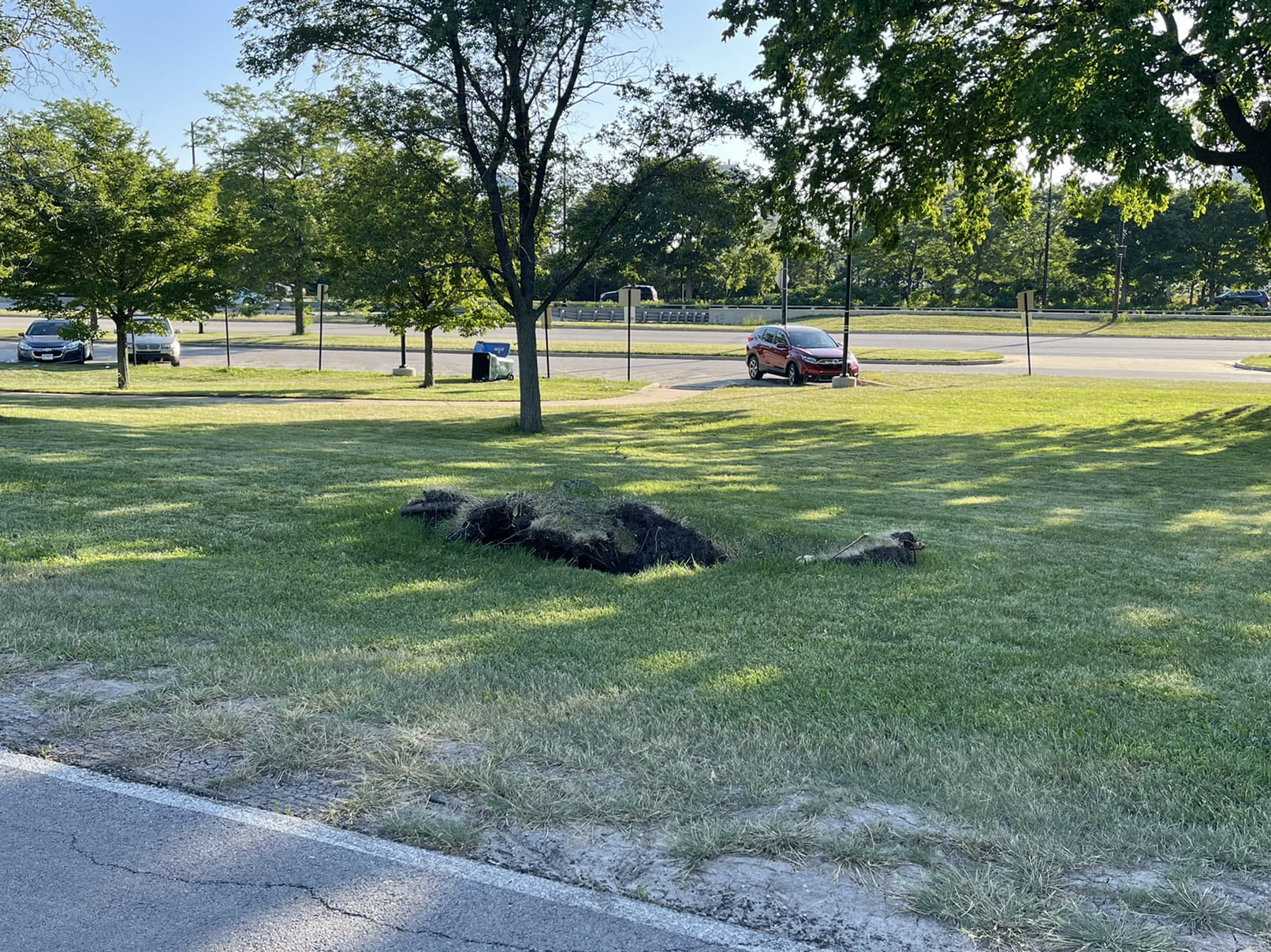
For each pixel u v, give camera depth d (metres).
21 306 26.58
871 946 2.65
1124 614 6.07
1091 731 4.05
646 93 17.73
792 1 19.42
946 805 3.39
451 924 2.74
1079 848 3.11
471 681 4.57
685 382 32.78
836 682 4.63
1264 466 14.84
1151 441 17.94
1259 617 6.05
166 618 5.50
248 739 3.89
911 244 74.00
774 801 3.43
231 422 19.03
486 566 7.01
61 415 18.22
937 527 9.24
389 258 18.78
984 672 4.84
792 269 85.06
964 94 19.70
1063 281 75.25
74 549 7.09
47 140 18.31
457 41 17.44
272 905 2.82
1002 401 24.81
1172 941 2.65
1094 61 15.78
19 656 4.80
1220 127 21.38
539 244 20.34
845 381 29.69
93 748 3.84
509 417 22.17
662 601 6.21
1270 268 70.31
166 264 28.22
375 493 9.41
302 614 5.73
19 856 3.06
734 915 2.79
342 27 16.89
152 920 2.75
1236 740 3.97
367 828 3.26
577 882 2.95
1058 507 10.96
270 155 50.78
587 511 7.53
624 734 3.92
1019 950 2.63
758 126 17.59
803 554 7.68
